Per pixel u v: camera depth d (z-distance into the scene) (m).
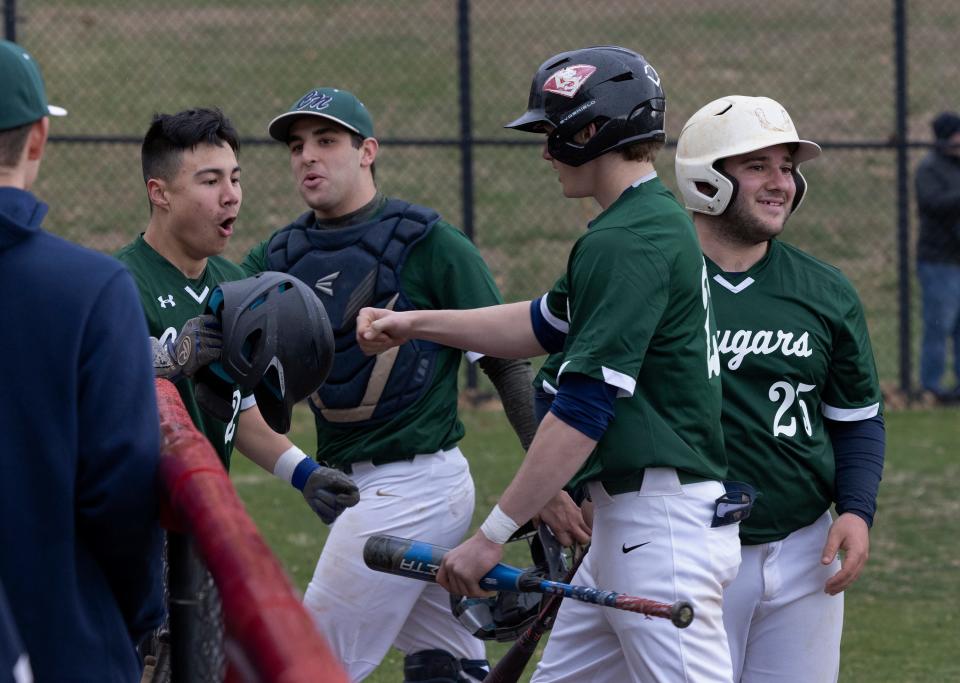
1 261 8.43
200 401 13.00
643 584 12.12
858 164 57.81
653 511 12.13
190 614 9.13
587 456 11.66
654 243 11.77
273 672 6.24
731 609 14.17
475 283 16.47
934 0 78.06
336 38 69.38
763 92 65.00
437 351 16.55
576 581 13.40
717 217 14.33
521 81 65.06
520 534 13.88
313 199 16.64
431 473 16.56
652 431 12.03
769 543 14.14
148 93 60.50
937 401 38.16
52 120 56.62
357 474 16.66
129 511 8.52
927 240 37.78
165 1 73.44
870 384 14.62
